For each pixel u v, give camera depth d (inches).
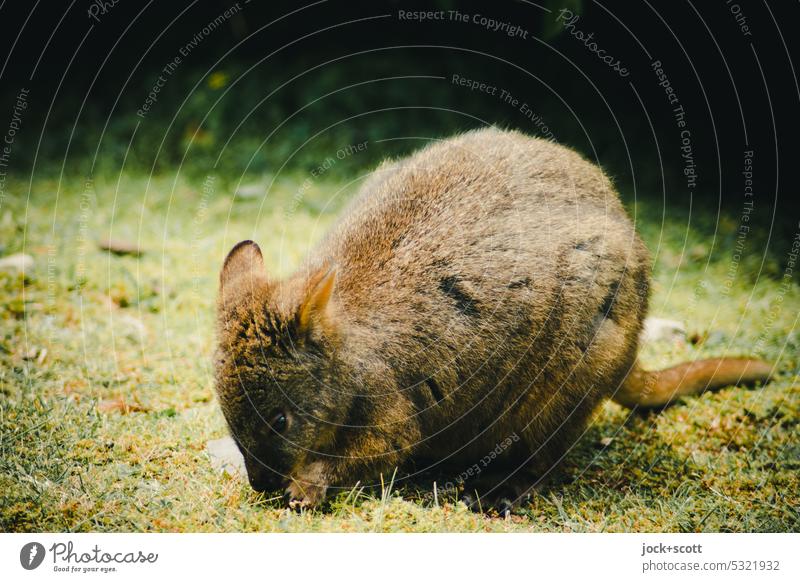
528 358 167.5
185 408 185.9
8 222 291.7
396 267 164.6
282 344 145.6
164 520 142.6
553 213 172.9
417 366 160.9
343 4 431.5
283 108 414.9
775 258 302.5
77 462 157.0
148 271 264.5
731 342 237.9
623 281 175.5
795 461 179.8
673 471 177.3
